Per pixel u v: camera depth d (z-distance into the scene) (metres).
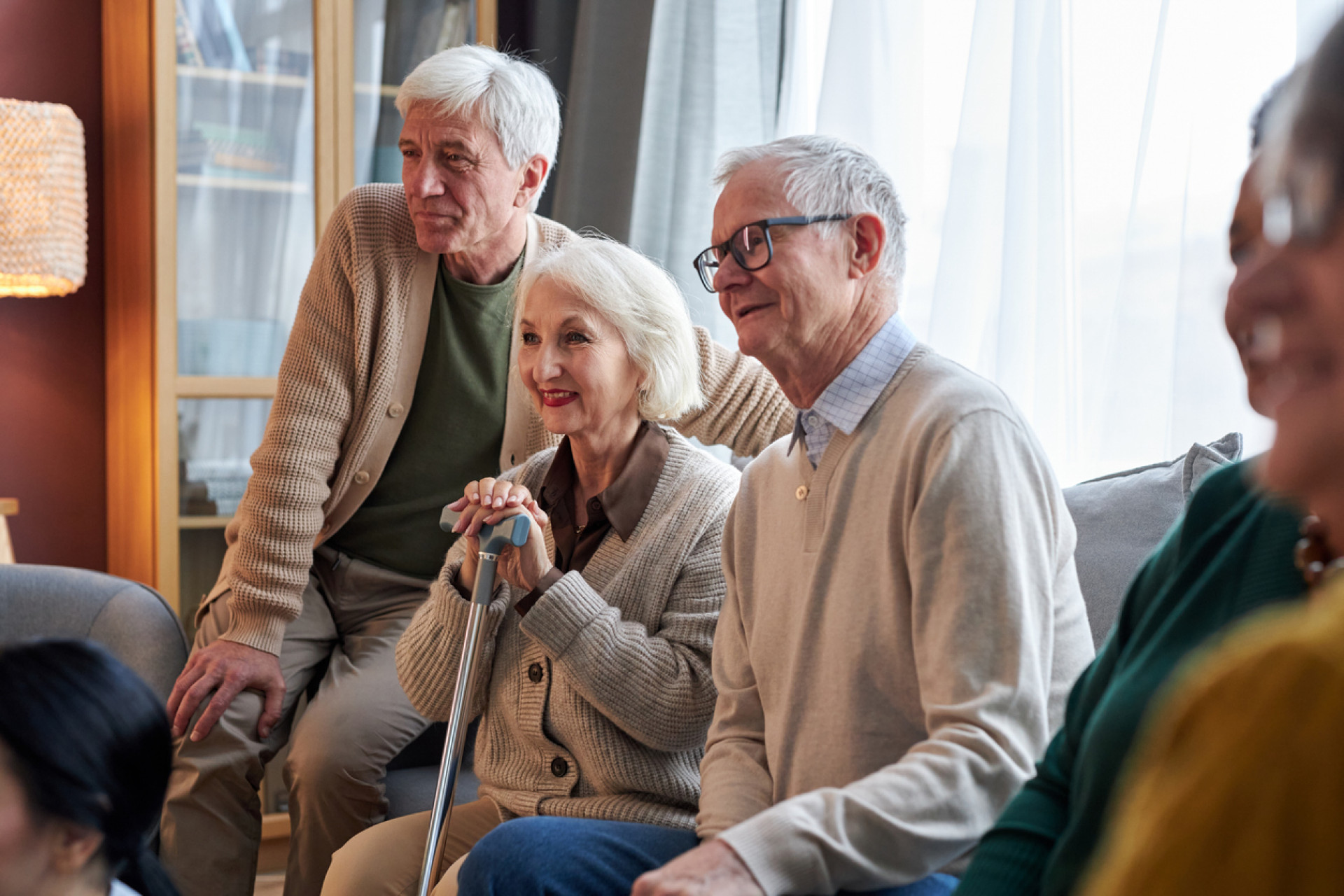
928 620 1.11
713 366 2.05
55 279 2.78
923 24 2.31
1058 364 1.92
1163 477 1.58
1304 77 0.42
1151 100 1.75
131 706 1.01
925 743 1.05
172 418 2.81
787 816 1.00
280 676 2.05
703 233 2.82
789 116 2.68
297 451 2.08
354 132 2.96
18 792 0.95
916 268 2.34
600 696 1.44
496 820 1.64
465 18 3.05
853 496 1.23
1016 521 1.12
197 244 2.84
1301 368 0.43
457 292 2.14
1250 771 0.33
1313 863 0.32
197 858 1.97
